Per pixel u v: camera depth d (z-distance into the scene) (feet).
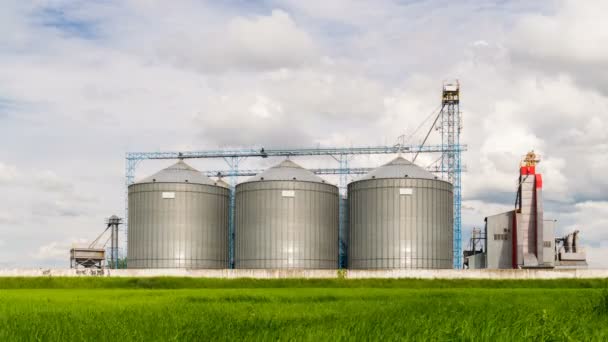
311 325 65.16
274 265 308.81
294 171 321.73
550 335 51.21
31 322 73.92
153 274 270.67
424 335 52.85
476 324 57.88
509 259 305.12
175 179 326.24
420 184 307.78
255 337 56.95
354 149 351.87
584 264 314.14
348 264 320.91
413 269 284.82
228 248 341.82
